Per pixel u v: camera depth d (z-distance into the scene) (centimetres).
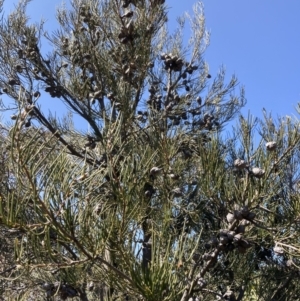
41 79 420
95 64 415
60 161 153
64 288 246
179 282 192
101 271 195
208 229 298
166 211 226
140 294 171
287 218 223
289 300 309
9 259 317
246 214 206
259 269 331
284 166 226
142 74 402
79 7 446
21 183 144
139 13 424
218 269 295
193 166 297
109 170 172
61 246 189
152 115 316
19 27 426
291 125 222
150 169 234
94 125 380
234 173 234
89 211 159
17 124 141
